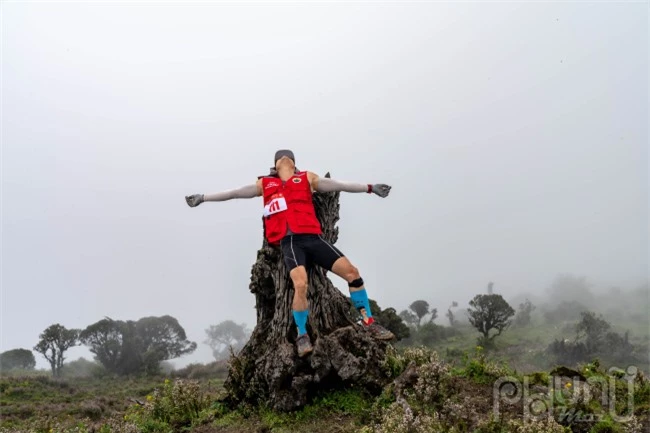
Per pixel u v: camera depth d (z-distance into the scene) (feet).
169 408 23.11
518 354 102.78
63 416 65.05
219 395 24.04
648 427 15.42
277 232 20.13
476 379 19.26
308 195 20.61
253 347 22.68
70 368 177.78
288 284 21.71
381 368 20.75
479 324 122.11
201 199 21.39
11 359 178.70
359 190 21.57
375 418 18.16
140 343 161.79
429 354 21.66
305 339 19.66
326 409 19.88
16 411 71.26
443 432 15.47
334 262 19.69
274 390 20.11
